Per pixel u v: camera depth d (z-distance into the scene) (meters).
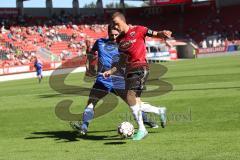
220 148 12.21
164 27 126.19
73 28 108.25
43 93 36.25
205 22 121.94
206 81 35.75
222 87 29.27
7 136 16.91
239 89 27.02
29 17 108.06
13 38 92.62
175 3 118.12
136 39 14.12
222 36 115.38
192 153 11.85
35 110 24.33
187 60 93.19
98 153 12.63
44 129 18.08
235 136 13.79
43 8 113.88
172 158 11.46
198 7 124.31
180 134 14.77
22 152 13.53
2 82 68.12
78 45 100.56
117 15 14.20
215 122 16.61
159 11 128.50
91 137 15.48
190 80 38.12
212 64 64.69
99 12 125.06
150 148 12.84
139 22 129.12
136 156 11.92
